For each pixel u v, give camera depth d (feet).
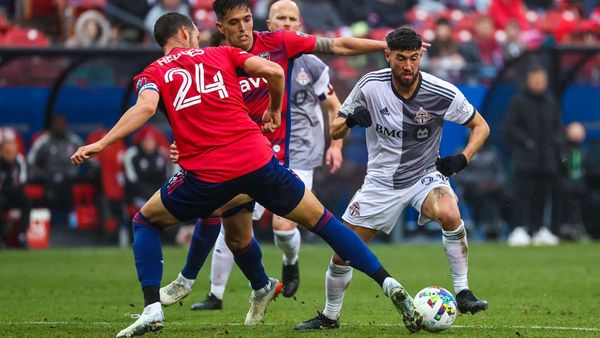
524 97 184.65
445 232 85.97
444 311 78.02
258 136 77.05
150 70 77.05
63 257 161.68
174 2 205.36
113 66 177.17
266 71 76.18
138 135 177.68
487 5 252.62
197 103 76.13
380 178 87.71
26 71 176.24
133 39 204.13
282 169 77.05
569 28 239.71
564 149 187.01
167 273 139.95
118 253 168.45
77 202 179.42
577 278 130.52
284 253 110.01
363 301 107.96
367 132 88.58
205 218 83.66
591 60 190.19
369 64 176.45
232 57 77.82
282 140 97.91
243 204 84.99
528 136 184.34
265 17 194.80
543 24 242.78
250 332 80.38
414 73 83.66
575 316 93.50
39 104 177.17
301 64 112.98
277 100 77.77
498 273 137.18
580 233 192.75
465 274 86.07
